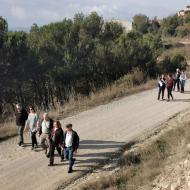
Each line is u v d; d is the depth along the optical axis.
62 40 36.59
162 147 17.55
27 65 31.83
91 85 33.94
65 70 33.97
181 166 13.80
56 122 16.33
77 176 15.46
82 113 24.83
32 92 31.83
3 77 30.77
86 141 19.33
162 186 12.95
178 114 23.78
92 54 36.91
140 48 41.03
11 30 32.59
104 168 16.16
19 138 19.66
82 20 43.25
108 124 22.14
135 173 15.09
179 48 71.00
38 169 16.12
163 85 27.97
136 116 23.73
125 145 18.62
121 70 38.62
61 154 16.81
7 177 15.45
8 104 29.17
